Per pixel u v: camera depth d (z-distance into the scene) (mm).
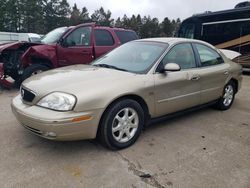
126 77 3527
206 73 4555
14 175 2875
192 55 4469
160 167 3098
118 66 4031
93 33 7551
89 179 2834
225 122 4691
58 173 2930
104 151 3434
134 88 3455
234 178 2914
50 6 62719
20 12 57344
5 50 6941
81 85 3203
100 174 2928
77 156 3301
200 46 4727
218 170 3064
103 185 2740
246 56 10625
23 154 3326
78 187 2699
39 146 3543
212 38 11508
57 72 3822
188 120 4742
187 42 4484
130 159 3262
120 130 3443
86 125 3078
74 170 2994
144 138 3891
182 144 3725
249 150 3592
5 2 55312
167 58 4012
